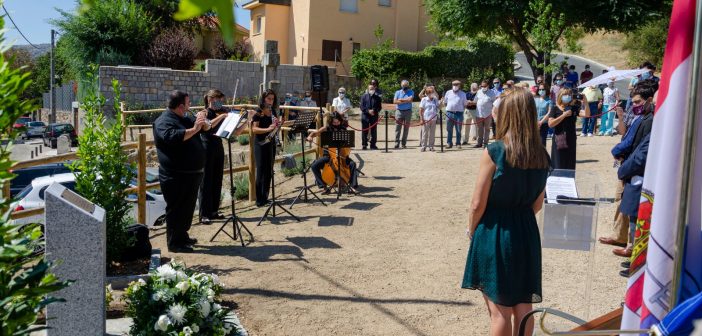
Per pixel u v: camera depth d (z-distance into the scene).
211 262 7.09
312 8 31.88
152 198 11.25
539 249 3.67
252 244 7.86
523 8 24.47
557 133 9.55
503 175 3.54
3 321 2.06
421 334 5.26
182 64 30.45
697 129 2.07
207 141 8.80
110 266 6.47
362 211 9.62
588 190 4.31
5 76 1.97
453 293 6.21
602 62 46.22
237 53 32.81
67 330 4.52
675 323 1.96
